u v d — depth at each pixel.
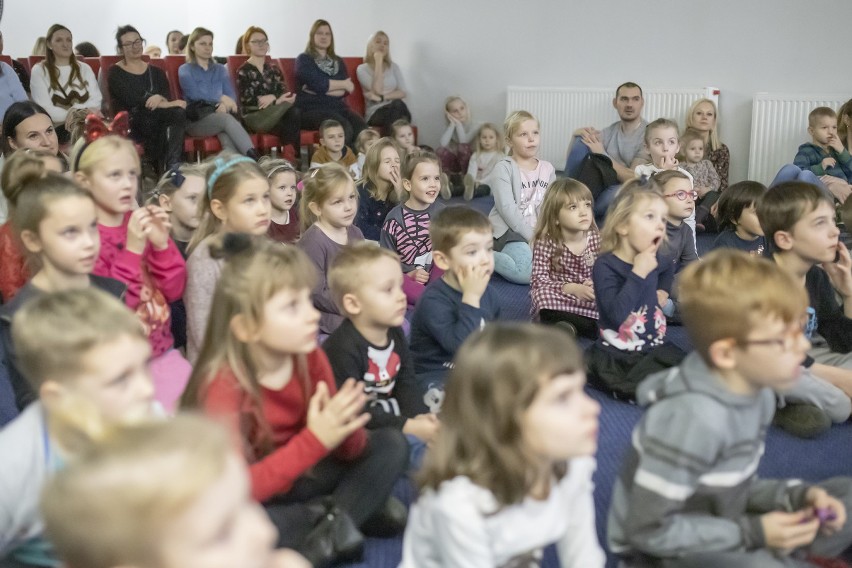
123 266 2.19
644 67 6.37
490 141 6.38
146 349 1.29
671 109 6.11
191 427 0.71
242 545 0.69
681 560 1.36
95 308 1.25
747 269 1.35
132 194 2.42
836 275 2.39
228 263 1.56
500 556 1.25
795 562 1.38
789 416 2.31
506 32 7.04
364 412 1.91
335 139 5.73
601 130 6.38
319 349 1.73
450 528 1.19
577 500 1.33
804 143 5.32
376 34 7.32
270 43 8.64
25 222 1.91
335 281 1.98
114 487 0.65
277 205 3.42
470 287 2.32
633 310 2.61
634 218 2.58
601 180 5.11
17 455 1.27
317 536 1.64
